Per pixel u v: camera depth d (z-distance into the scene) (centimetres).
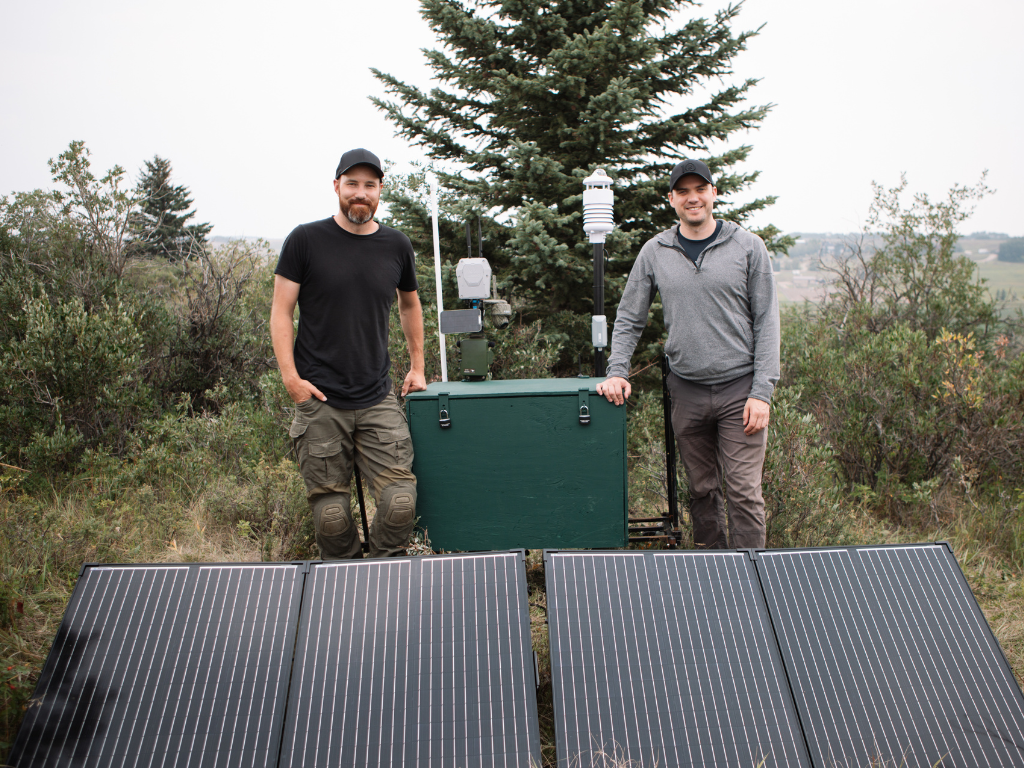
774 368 343
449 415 340
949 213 934
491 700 228
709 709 228
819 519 433
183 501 502
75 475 532
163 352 736
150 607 247
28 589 359
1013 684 236
